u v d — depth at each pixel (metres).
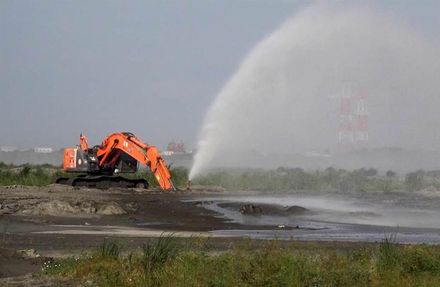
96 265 20.75
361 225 37.97
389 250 21.83
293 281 18.38
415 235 33.47
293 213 43.47
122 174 67.44
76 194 51.66
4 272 20.80
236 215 42.16
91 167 61.56
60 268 21.05
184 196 56.03
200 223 37.75
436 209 48.09
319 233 33.66
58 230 31.92
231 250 24.42
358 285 18.81
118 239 28.52
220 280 18.44
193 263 20.09
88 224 35.12
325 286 18.47
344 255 22.66
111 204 41.81
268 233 33.34
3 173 67.94
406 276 19.69
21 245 26.53
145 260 20.67
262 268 19.38
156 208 44.38
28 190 53.00
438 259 21.20
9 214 37.09
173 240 23.80
